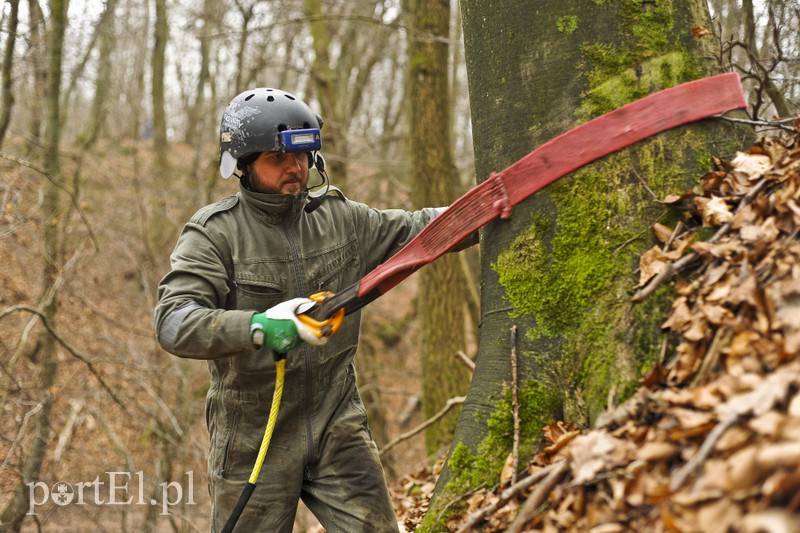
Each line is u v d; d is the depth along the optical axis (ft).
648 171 8.14
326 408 9.65
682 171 8.11
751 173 7.91
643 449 6.55
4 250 28.40
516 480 7.94
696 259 7.72
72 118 69.15
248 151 9.17
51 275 27.94
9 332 29.17
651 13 8.37
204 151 54.44
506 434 8.33
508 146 8.77
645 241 8.02
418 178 27.22
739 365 6.59
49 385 27.12
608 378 7.71
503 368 8.49
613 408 7.50
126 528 27.81
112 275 38.63
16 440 24.29
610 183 8.20
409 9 27.50
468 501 8.30
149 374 31.48
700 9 8.64
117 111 66.28
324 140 36.68
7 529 24.62
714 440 5.95
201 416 32.27
